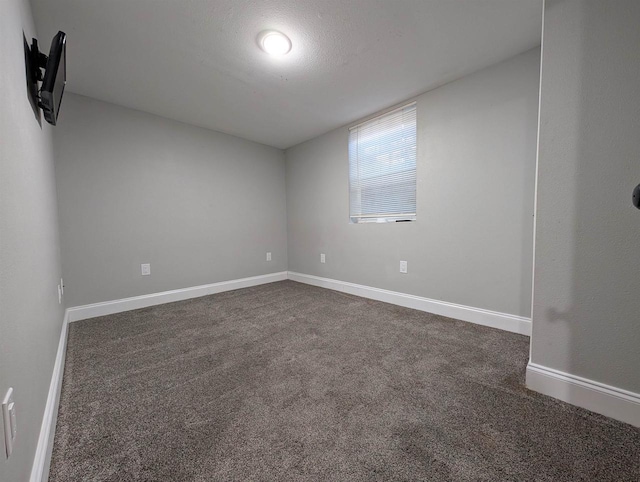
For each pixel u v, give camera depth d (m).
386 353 1.78
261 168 3.93
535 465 0.94
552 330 1.30
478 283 2.24
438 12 1.55
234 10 1.51
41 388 1.02
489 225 2.16
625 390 1.13
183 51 1.86
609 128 1.12
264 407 1.27
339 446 1.04
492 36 1.75
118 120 2.68
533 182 1.94
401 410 1.23
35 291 1.05
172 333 2.15
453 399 1.30
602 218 1.15
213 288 3.42
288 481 0.89
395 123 2.76
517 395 1.32
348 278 3.39
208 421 1.18
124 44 1.78
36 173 1.27
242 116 2.97
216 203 3.44
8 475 0.61
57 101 1.34
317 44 1.81
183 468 0.95
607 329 1.16
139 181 2.83
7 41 0.82
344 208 3.37
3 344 0.63
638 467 0.93
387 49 1.87
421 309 2.63
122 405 1.29
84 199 2.50
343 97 2.54
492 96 2.08
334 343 1.95
